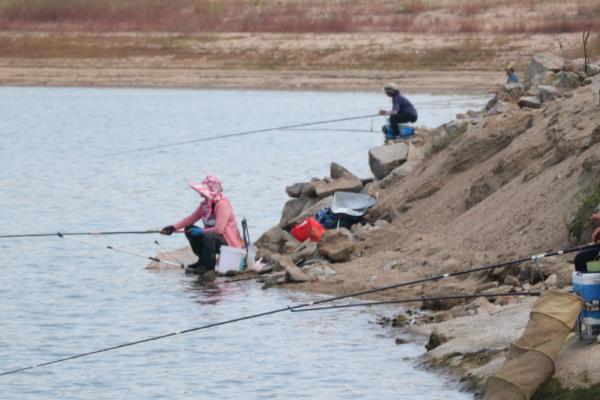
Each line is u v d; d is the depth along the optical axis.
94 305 40.09
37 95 126.19
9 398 30.30
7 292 42.34
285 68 126.19
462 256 39.38
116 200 65.88
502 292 35.06
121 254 50.06
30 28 142.50
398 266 40.94
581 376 26.03
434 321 35.22
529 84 59.59
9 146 92.62
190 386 30.94
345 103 110.38
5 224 57.94
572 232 35.84
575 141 40.31
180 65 131.25
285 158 83.88
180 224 45.00
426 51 122.31
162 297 40.91
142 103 118.94
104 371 32.44
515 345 26.69
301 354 33.22
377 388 29.92
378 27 131.38
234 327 36.41
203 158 84.56
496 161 44.78
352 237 45.72
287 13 140.00
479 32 124.50
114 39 138.12
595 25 115.00
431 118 92.31
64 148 91.38
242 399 29.78
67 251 50.72
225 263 44.19
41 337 36.12
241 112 109.19
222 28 137.50
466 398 28.58
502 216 40.16
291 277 41.56
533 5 132.62
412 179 48.56
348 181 51.19
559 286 33.28
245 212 60.62
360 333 35.06
